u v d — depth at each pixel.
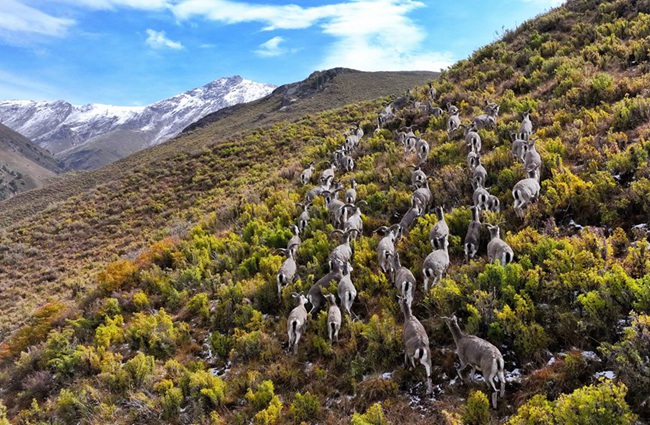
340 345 8.61
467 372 6.84
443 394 6.60
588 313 6.36
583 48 20.59
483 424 5.60
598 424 4.55
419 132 20.11
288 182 22.91
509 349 6.85
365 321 9.20
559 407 4.88
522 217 9.95
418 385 6.99
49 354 11.92
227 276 13.52
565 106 15.48
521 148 12.38
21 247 31.92
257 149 39.25
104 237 31.19
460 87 24.44
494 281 7.82
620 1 23.00
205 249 15.96
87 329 13.34
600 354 5.89
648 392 5.02
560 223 9.52
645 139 10.73
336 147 25.17
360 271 10.66
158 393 9.32
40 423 9.20
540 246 8.14
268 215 17.72
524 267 8.01
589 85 15.68
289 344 9.05
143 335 11.52
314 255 12.51
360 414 6.86
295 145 37.22
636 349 5.22
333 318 8.66
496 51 26.72
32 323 15.14
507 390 6.16
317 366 8.38
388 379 7.29
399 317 8.74
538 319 6.97
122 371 10.01
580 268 7.03
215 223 19.94
